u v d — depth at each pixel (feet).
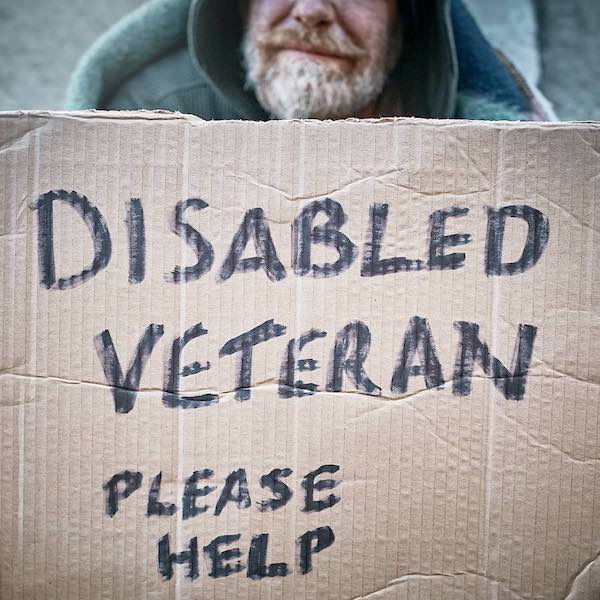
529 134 2.20
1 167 2.16
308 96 3.54
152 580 2.18
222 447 2.18
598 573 2.21
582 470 2.21
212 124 2.18
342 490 2.20
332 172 2.19
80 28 6.35
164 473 2.18
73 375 2.17
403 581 2.21
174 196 2.17
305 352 2.18
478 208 2.19
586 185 2.20
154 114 2.18
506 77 4.15
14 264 2.16
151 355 2.17
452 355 2.20
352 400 2.19
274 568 2.20
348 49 3.56
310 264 2.18
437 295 2.19
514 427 2.20
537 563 2.21
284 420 2.19
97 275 2.16
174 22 4.06
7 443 2.17
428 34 3.93
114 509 2.18
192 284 2.17
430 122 2.19
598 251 2.20
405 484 2.20
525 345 2.20
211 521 2.19
